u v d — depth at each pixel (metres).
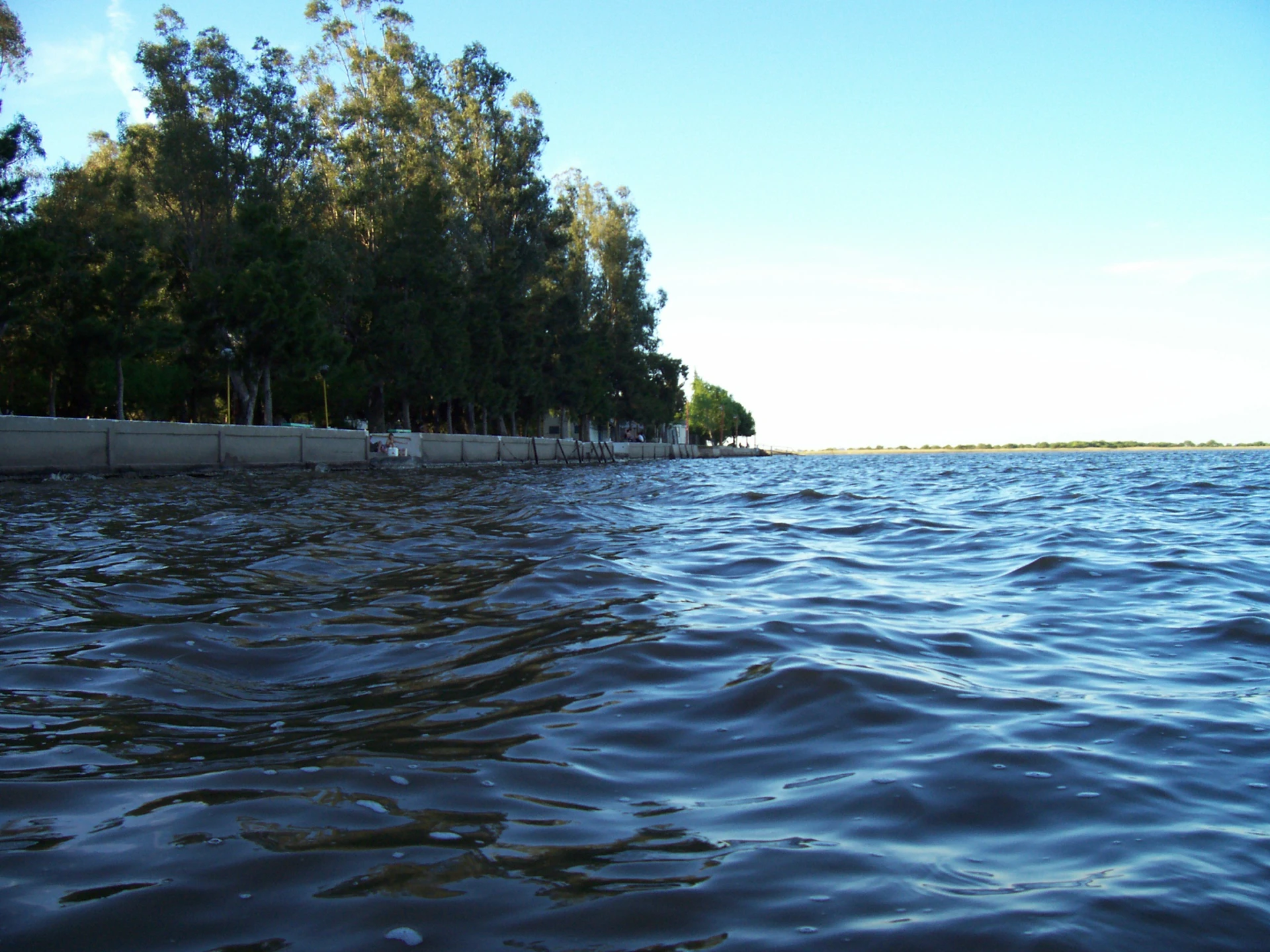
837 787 3.19
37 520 13.85
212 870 2.54
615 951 2.16
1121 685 4.59
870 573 8.80
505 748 3.62
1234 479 33.84
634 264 82.06
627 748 3.62
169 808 2.99
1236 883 2.47
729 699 4.26
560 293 71.50
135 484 25.33
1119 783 3.21
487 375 58.88
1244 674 4.83
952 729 3.83
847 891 2.43
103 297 34.28
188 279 43.22
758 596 7.20
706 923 2.28
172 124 44.72
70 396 41.22
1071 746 3.61
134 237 34.78
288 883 2.47
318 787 3.18
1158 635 5.86
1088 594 7.54
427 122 60.75
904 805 3.02
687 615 6.25
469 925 2.27
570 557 8.97
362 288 49.53
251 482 27.83
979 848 2.70
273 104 48.06
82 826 2.85
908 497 22.44
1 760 3.48
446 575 8.27
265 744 3.68
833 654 5.10
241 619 6.32
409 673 4.90
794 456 141.75
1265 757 3.47
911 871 2.55
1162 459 77.31
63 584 7.73
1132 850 2.68
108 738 3.77
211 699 4.42
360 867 2.57
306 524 13.59
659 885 2.47
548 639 5.57
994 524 14.41
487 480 32.59
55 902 2.37
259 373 38.72
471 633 5.81
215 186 46.38
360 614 6.50
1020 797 3.08
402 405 55.97
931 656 5.19
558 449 64.81
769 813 2.97
